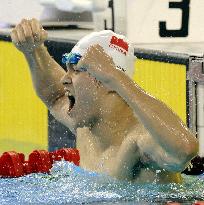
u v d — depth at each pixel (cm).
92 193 873
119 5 1447
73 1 1655
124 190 879
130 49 981
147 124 784
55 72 1089
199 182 955
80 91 939
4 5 1712
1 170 1066
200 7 1414
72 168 1002
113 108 930
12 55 1534
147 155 855
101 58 797
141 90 799
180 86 1289
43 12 1733
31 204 821
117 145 924
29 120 1522
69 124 1066
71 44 1413
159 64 1320
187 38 1420
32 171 1096
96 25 1523
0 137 1598
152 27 1420
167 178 905
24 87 1518
